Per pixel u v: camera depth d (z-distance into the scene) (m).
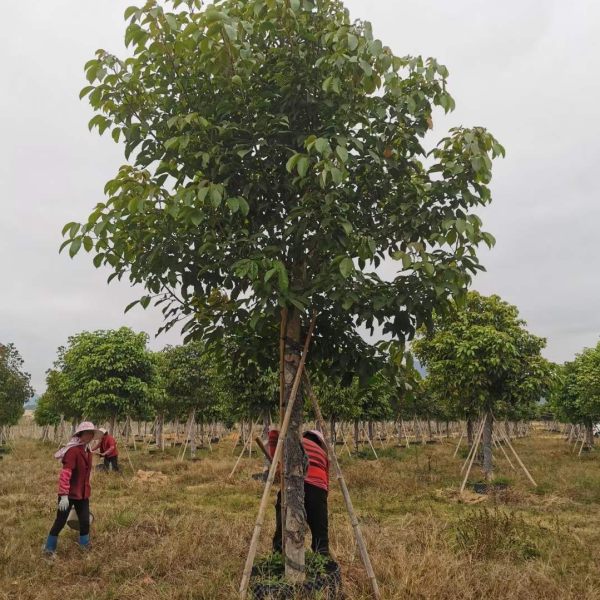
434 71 4.26
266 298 3.98
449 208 4.37
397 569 4.96
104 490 12.67
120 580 5.59
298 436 4.63
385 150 4.50
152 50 4.26
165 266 4.47
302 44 4.35
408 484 13.28
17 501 10.36
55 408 27.05
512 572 5.18
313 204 4.19
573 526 8.86
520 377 13.66
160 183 4.42
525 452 26.48
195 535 6.74
